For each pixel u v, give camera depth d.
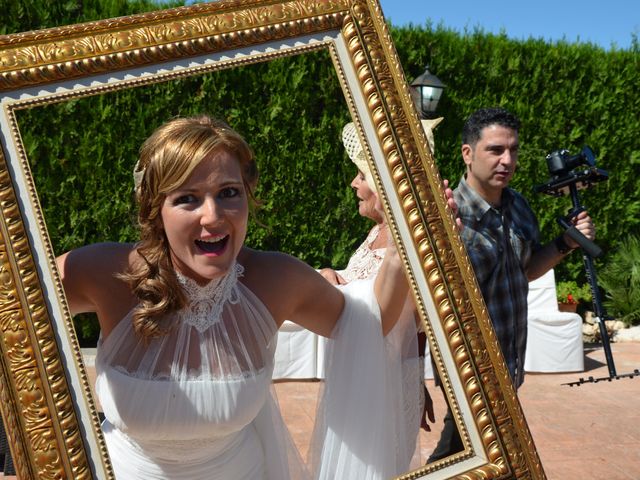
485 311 1.82
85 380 1.49
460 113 3.55
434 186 1.85
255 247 2.22
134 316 1.84
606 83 7.81
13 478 2.67
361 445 2.22
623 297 8.52
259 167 2.17
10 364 1.45
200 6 1.69
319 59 2.12
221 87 2.05
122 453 1.93
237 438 2.03
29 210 1.52
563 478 3.99
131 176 1.91
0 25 2.52
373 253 2.26
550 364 6.51
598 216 8.36
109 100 1.87
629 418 5.07
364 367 2.23
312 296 2.18
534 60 6.66
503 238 3.05
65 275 1.82
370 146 1.85
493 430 1.76
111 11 2.61
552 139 7.02
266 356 2.06
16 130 1.55
